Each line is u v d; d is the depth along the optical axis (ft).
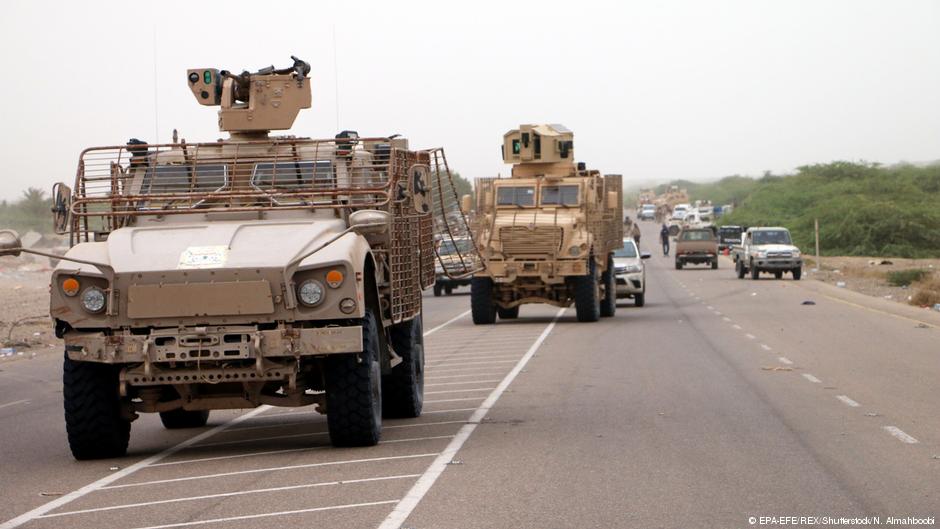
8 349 183.32
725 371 129.90
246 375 77.20
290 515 59.47
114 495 67.36
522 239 213.05
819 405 100.27
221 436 94.12
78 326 78.07
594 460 74.49
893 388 112.37
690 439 82.53
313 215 86.38
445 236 112.68
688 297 298.56
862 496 62.18
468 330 207.72
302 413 108.17
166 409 81.00
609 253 231.50
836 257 572.92
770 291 317.63
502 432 88.17
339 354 80.07
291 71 99.96
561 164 229.04
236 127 97.55
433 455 77.66
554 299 221.05
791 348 157.38
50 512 62.80
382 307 87.56
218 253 78.23
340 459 77.30
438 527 55.83
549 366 140.56
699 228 485.15
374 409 81.46
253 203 87.10
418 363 100.48
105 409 80.23
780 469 70.33
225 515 60.08
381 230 80.12
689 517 57.47
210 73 99.30
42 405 120.57
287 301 76.59
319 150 89.30
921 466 70.95
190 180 88.79
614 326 205.77
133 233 82.64
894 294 295.89
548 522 56.65
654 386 116.78
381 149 91.40
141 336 76.95
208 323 77.30
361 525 56.54
